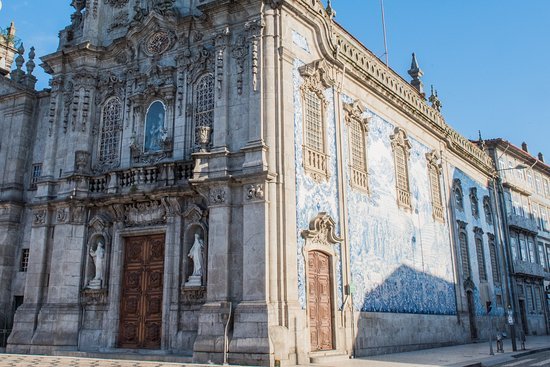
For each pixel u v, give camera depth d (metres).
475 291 33.12
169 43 21.20
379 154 24.61
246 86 18.38
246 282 16.41
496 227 39.75
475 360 18.80
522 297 41.78
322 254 19.03
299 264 17.48
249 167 17.17
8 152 25.72
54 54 23.14
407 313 24.17
